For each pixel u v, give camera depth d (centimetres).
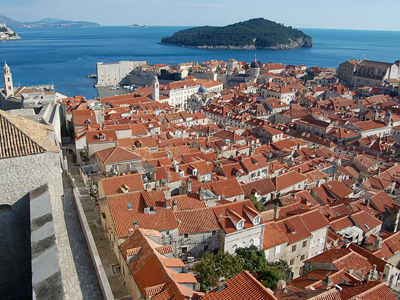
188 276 5028
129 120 15700
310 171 12350
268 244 7200
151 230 6044
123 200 6394
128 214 6216
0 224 5434
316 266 6825
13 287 5744
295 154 15325
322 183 12075
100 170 9119
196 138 15175
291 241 7538
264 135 19112
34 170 5444
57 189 5647
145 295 4525
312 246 8088
